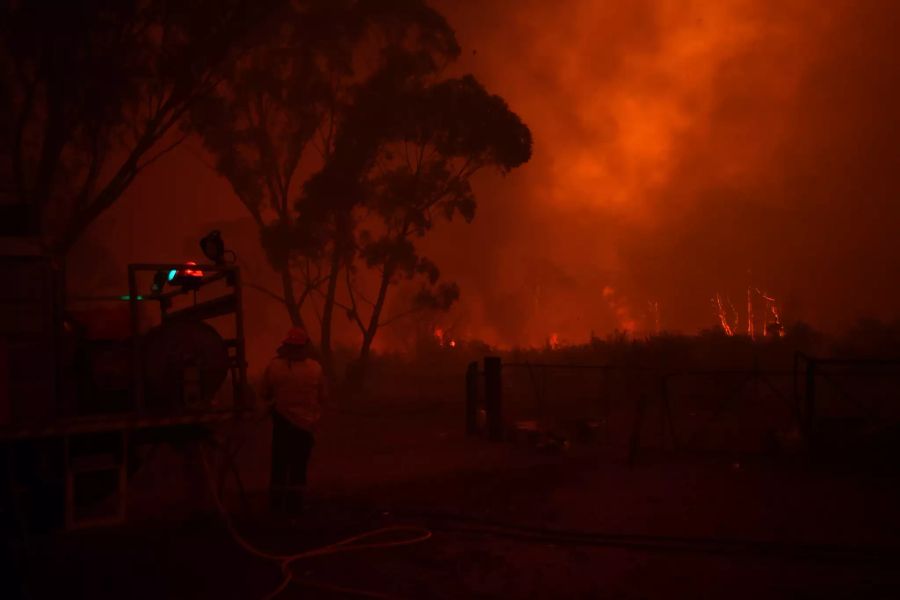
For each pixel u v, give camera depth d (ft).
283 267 71.26
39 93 53.11
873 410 45.80
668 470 31.12
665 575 18.13
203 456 19.99
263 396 23.88
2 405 15.26
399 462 35.50
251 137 71.46
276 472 23.93
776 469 31.04
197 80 56.03
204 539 20.80
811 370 33.63
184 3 53.62
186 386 18.70
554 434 38.17
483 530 22.07
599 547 20.48
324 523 22.79
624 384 61.11
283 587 16.93
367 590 17.08
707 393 57.47
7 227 17.35
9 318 16.26
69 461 15.93
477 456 36.50
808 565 18.75
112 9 49.85
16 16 48.11
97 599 16.29
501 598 16.75
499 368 42.37
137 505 25.46
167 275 22.11
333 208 69.00
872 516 23.30
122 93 52.80
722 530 21.98
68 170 60.44
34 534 16.43
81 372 18.20
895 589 16.93
